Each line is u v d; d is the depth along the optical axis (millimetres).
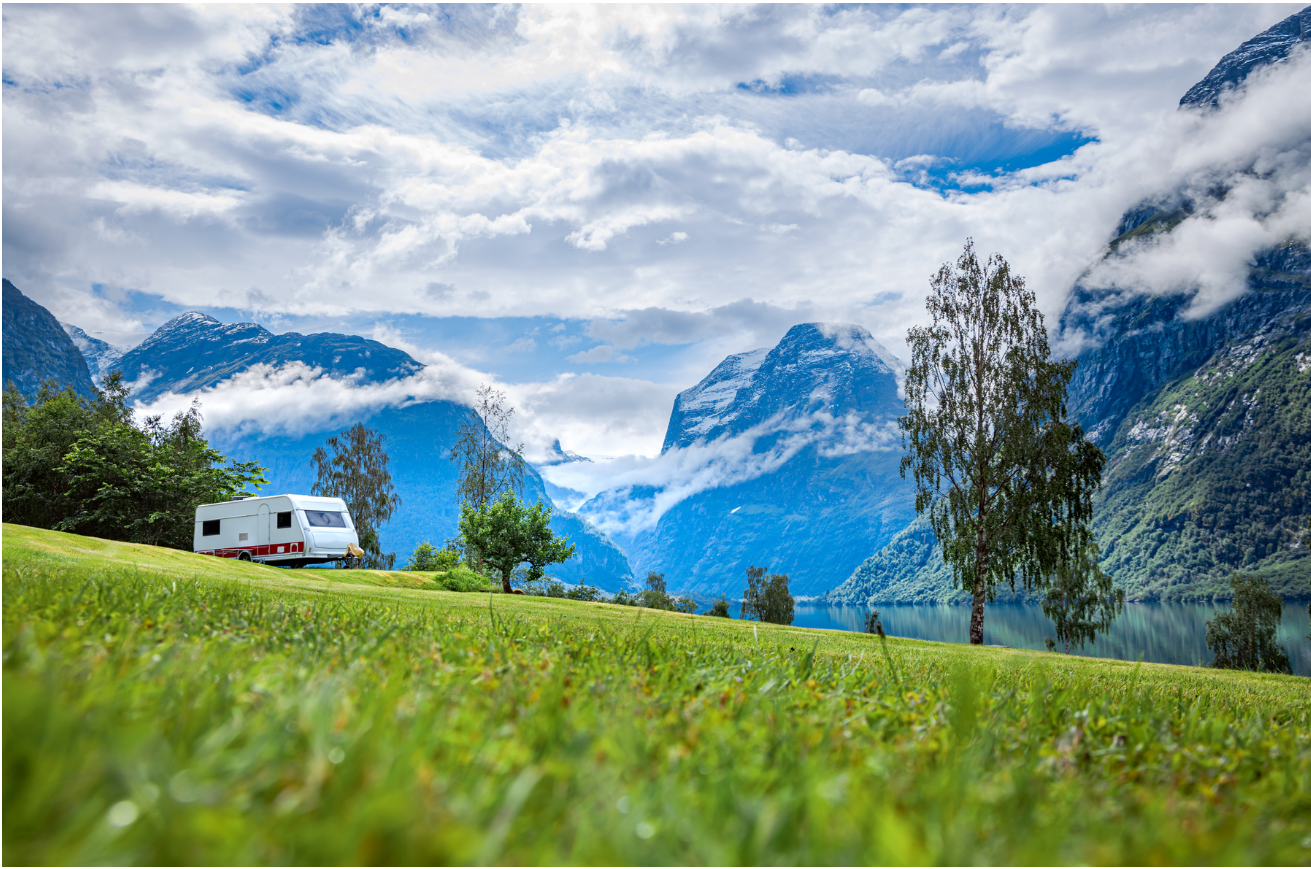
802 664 4375
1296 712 5656
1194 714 3613
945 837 1418
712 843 1335
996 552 39031
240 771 1506
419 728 1848
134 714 1909
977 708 3287
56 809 1177
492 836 1213
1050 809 1907
